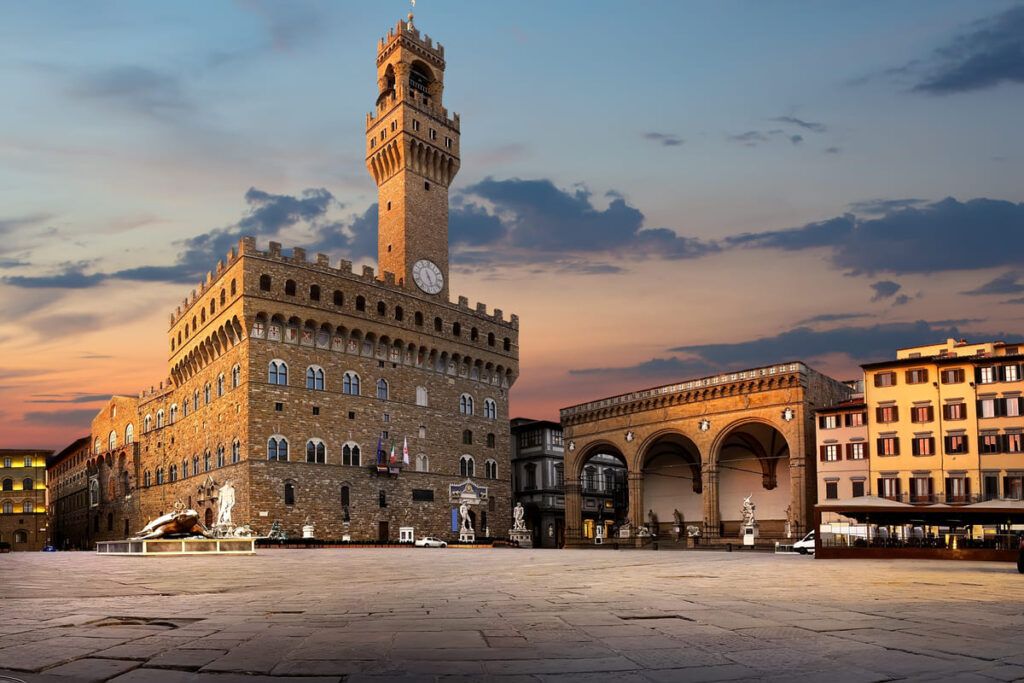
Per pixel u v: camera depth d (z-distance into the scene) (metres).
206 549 69.19
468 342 130.62
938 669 12.21
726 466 115.56
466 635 15.69
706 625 17.20
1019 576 37.19
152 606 21.42
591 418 118.81
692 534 106.12
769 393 99.06
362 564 50.47
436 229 129.62
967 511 62.72
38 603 22.16
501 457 134.12
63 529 189.62
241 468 102.94
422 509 119.19
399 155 126.31
